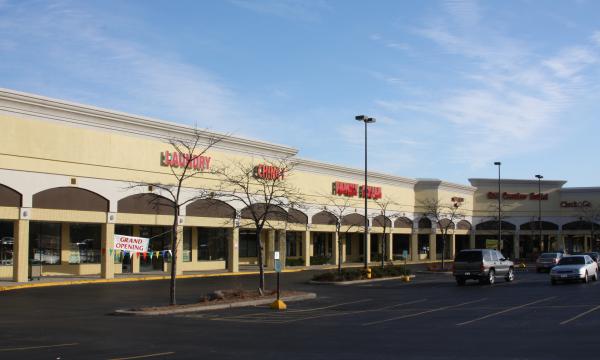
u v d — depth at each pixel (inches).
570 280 1567.4
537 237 3435.0
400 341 621.6
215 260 1996.8
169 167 1622.8
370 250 2881.4
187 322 794.8
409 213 2950.3
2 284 1277.1
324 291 1343.5
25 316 854.5
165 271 1776.6
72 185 1393.9
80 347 582.2
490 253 1541.6
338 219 2199.8
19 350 561.6
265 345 598.9
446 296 1197.7
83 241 1616.6
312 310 956.6
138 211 1549.0
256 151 1908.2
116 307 970.7
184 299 1097.4
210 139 1630.2
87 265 1614.2
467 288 1405.0
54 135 1363.2
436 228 3004.4
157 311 887.7
